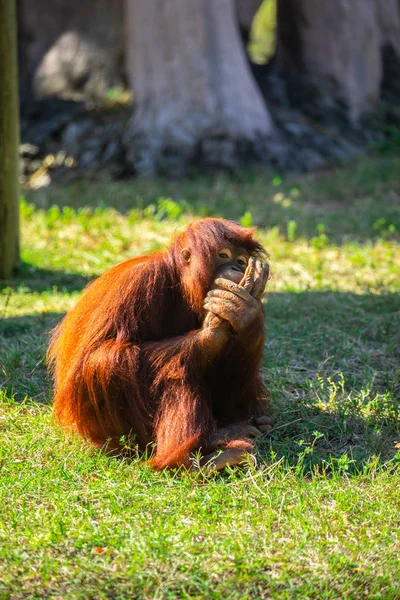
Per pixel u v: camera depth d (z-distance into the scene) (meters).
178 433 11.05
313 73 43.34
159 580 8.66
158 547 9.15
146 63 36.34
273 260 23.09
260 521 9.83
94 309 11.79
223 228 11.70
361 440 12.53
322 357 15.73
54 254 23.72
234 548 9.16
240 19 43.88
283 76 43.75
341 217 28.25
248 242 11.83
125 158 34.97
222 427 12.45
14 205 21.22
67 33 38.59
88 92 37.66
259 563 8.94
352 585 8.78
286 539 9.51
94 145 35.44
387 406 13.30
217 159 35.16
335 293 19.62
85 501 10.34
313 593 8.62
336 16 43.16
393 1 48.03
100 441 11.76
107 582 8.62
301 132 39.25
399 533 9.71
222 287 11.17
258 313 11.38
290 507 10.23
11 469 11.03
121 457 11.59
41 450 11.58
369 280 21.19
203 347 11.22
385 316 17.97
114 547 9.25
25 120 36.91
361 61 44.12
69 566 8.90
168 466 10.98
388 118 44.62
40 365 14.93
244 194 31.52
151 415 11.41
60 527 9.49
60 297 19.48
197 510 10.02
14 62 20.72
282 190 32.66
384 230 26.47
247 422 12.66
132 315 11.58
